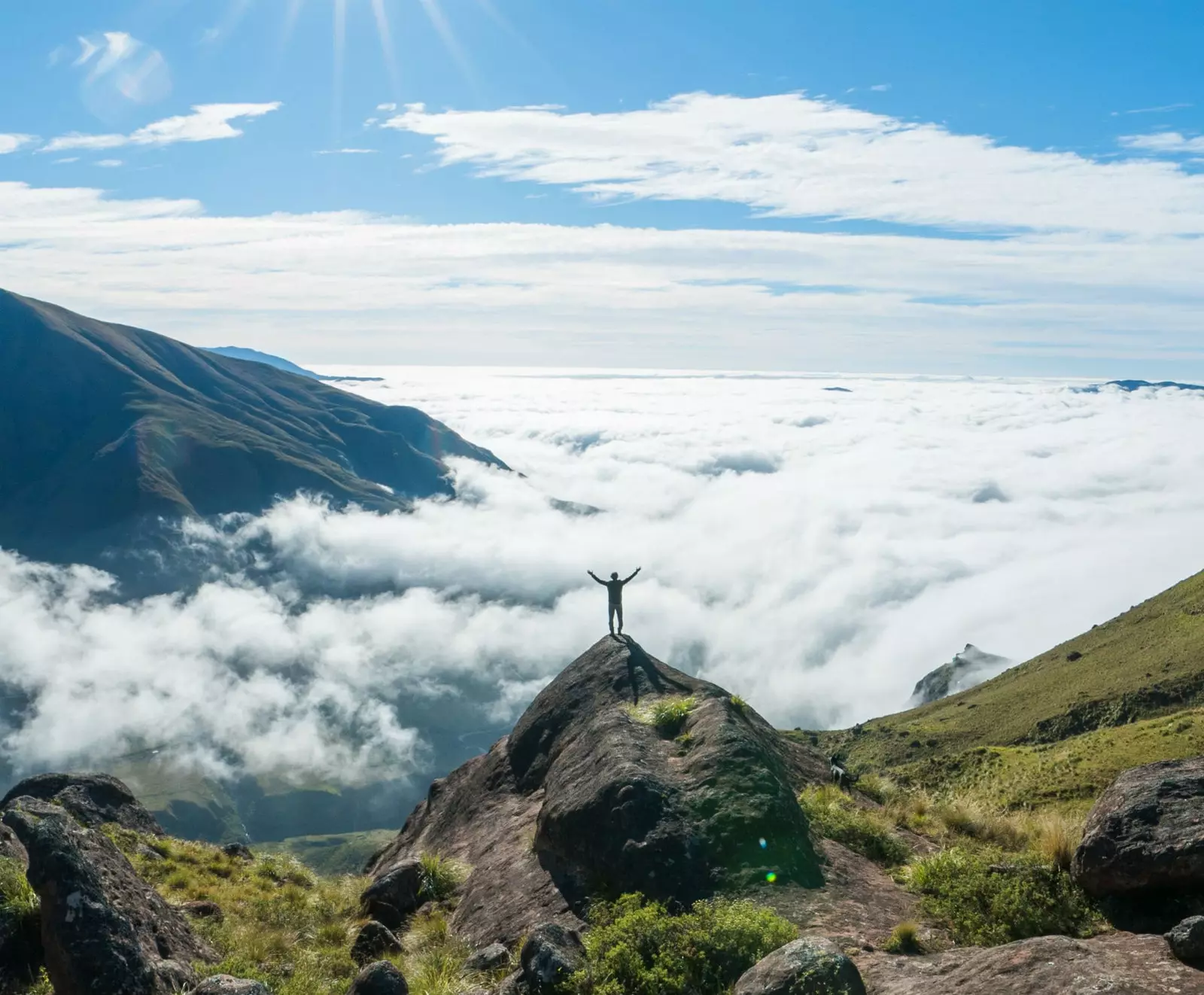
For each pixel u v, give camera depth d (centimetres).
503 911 1700
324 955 1603
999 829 1867
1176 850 1162
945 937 1280
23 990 1229
